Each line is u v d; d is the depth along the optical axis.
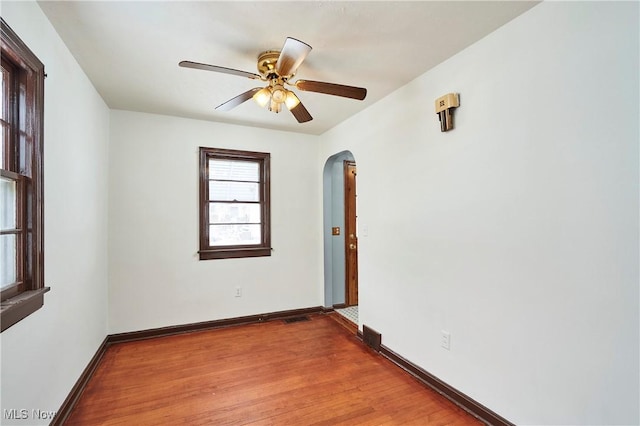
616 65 1.36
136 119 3.22
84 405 2.07
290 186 3.98
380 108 2.91
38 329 1.59
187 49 2.04
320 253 4.13
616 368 1.37
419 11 1.68
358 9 1.66
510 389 1.79
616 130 1.36
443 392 2.20
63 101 1.94
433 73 2.31
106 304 3.03
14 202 1.53
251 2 1.59
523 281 1.72
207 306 3.51
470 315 2.02
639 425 1.31
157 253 3.29
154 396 2.18
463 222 2.07
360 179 3.23
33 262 1.57
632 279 1.32
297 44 1.57
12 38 1.34
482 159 1.94
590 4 1.44
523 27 1.71
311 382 2.37
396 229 2.70
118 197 3.14
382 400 2.14
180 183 3.40
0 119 1.47
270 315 3.82
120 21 1.74
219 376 2.46
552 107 1.59
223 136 3.61
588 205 1.46
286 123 3.63
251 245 3.80
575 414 1.51
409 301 2.55
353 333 3.39
